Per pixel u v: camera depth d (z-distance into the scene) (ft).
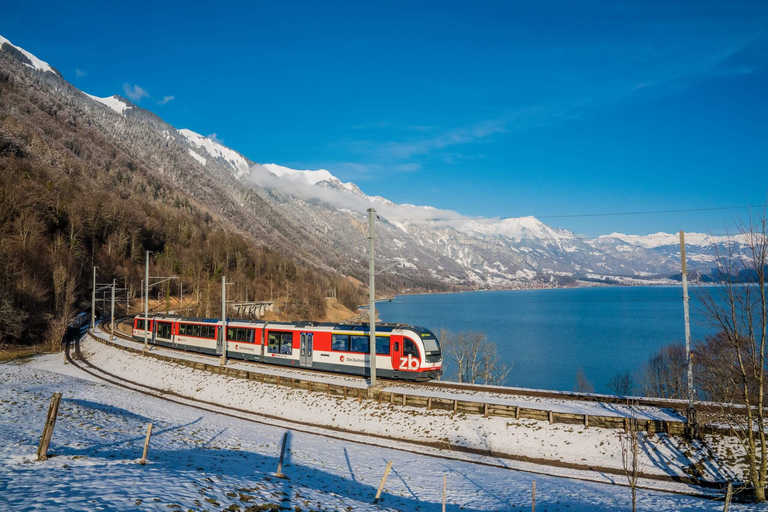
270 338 148.56
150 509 39.99
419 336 119.14
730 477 69.77
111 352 188.14
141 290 402.31
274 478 62.49
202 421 103.50
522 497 64.90
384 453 85.25
